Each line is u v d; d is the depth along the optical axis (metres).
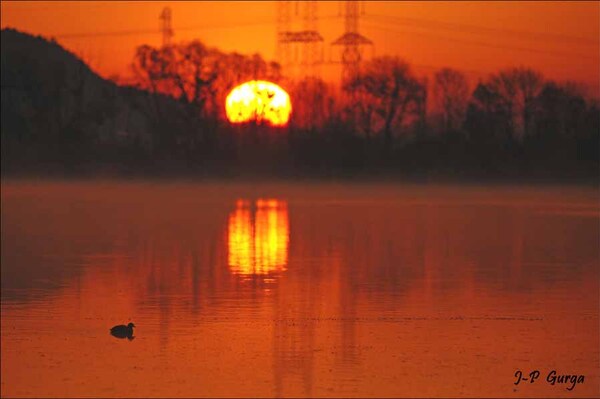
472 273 66.38
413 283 61.06
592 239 94.19
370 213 132.62
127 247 84.25
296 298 54.62
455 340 43.44
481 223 115.44
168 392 35.84
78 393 35.69
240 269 68.06
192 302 53.19
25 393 35.66
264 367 38.94
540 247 85.81
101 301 53.38
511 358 40.41
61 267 69.06
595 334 44.69
